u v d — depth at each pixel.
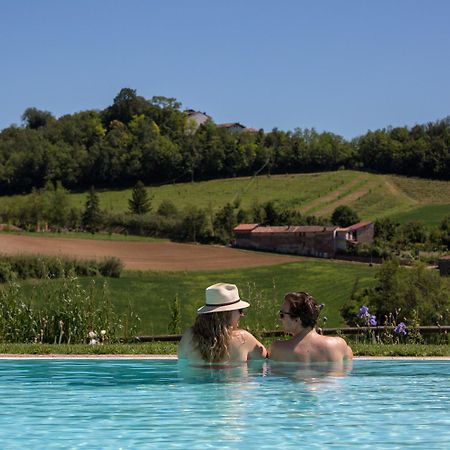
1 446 4.33
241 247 102.31
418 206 133.75
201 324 7.09
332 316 51.44
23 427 4.85
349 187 142.25
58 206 119.56
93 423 4.96
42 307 13.70
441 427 4.81
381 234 110.00
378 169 153.38
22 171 149.88
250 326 13.70
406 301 40.47
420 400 5.84
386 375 7.38
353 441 4.43
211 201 138.62
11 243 75.38
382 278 42.88
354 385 6.59
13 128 167.25
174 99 199.00
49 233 107.00
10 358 9.38
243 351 7.11
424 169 148.50
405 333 13.44
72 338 13.28
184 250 86.19
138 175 150.88
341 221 122.19
